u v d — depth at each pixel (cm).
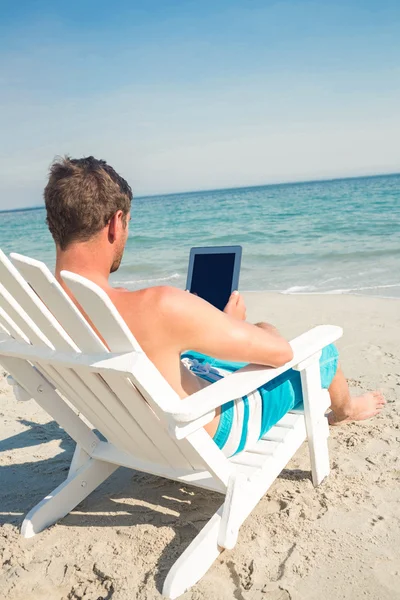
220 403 163
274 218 2192
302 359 204
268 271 1018
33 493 261
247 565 193
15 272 161
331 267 996
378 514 221
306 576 186
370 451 276
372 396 305
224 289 242
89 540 216
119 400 186
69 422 232
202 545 186
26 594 188
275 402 212
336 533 210
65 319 162
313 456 237
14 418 360
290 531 213
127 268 1217
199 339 169
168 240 1831
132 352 157
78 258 172
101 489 260
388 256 1044
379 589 178
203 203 3884
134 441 209
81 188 163
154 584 185
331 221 1802
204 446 183
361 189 3341
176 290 169
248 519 222
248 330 174
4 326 196
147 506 240
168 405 157
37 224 3512
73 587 189
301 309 636
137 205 4447
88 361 164
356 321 558
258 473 202
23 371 216
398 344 467
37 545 216
